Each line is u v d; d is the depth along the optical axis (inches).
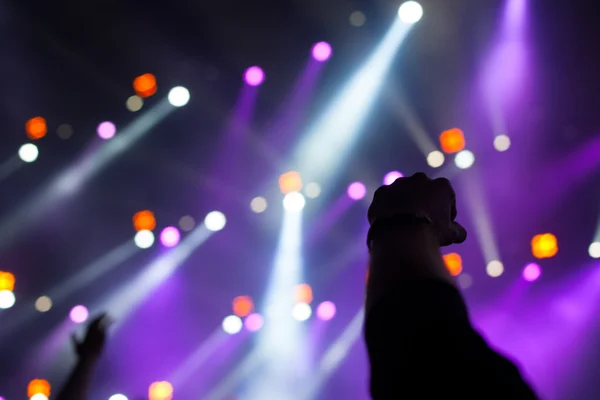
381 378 20.3
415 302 21.2
